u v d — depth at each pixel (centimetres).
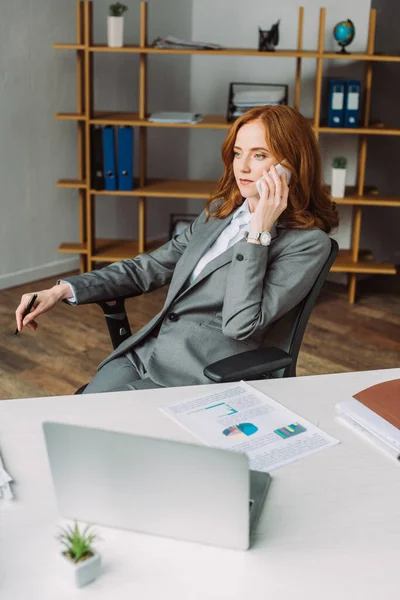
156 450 114
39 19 435
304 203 204
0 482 131
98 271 222
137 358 218
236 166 201
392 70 480
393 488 134
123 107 495
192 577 112
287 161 196
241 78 491
